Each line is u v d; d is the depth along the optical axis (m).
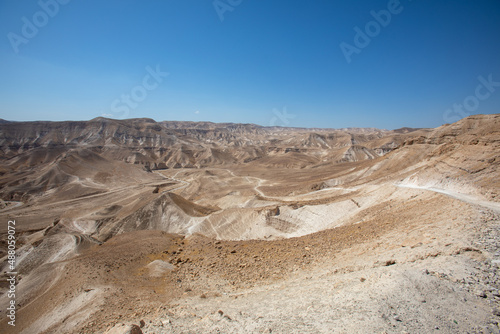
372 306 8.23
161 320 11.18
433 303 8.01
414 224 18.36
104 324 13.21
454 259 10.85
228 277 16.61
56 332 14.55
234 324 9.18
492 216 16.03
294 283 13.34
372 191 42.75
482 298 8.10
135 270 21.23
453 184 31.69
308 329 7.88
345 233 20.69
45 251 42.00
